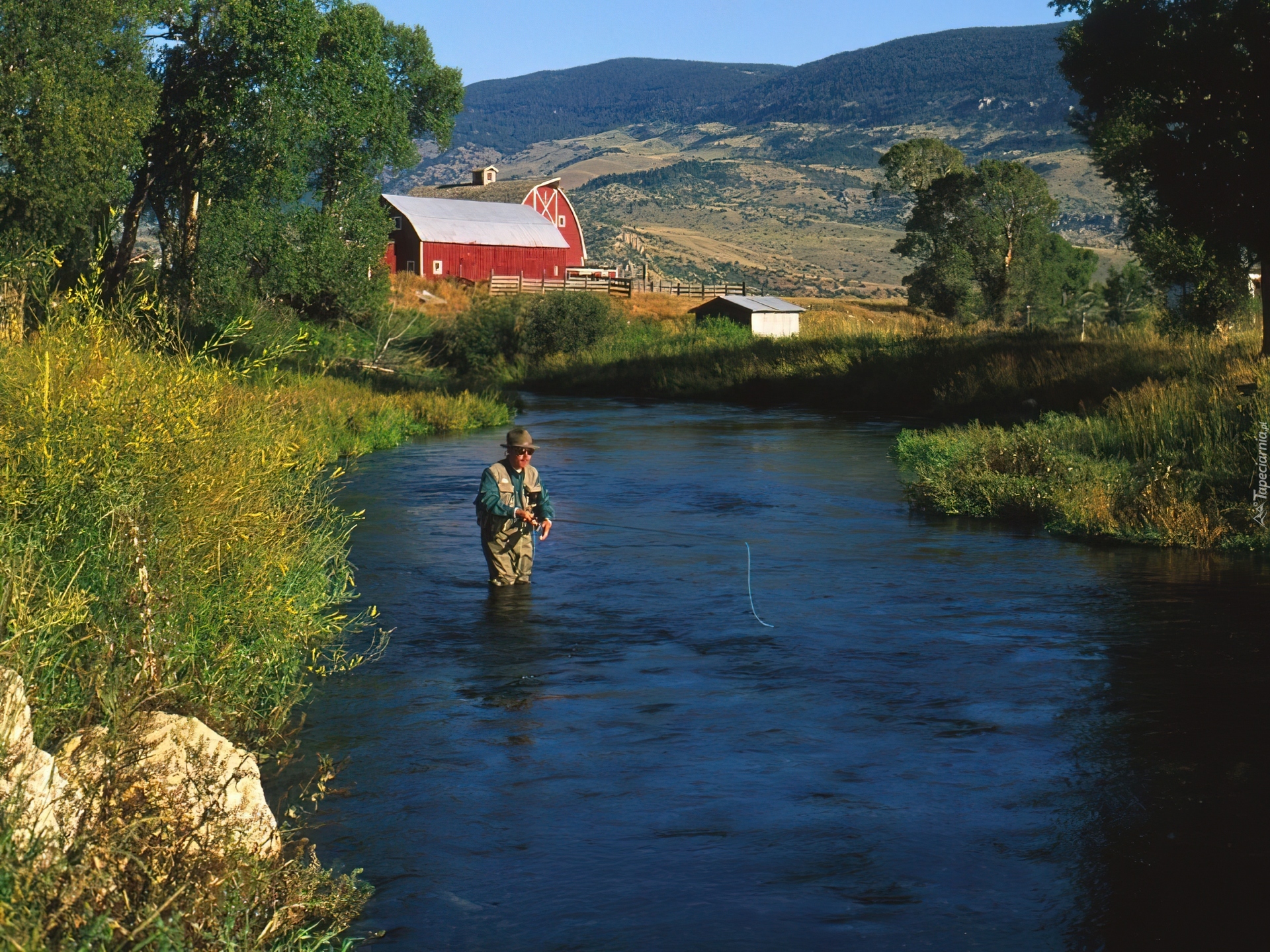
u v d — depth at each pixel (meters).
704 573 10.69
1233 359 21.98
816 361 39.38
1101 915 4.16
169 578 5.47
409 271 79.81
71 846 3.32
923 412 31.61
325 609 8.68
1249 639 8.22
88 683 4.58
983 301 80.69
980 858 4.65
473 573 10.58
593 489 16.62
